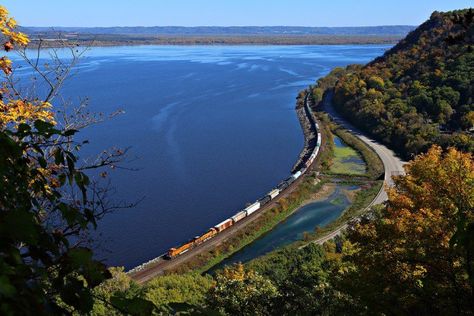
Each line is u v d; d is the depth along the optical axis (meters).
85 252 3.62
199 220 54.12
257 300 20.06
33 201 4.49
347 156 77.19
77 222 4.63
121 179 63.62
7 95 9.09
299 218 54.44
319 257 38.38
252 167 72.12
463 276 13.37
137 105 110.06
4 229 3.13
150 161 72.19
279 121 100.31
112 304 3.47
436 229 13.44
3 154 4.05
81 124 10.37
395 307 14.10
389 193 16.19
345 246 23.69
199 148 80.06
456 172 14.23
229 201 59.69
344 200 59.16
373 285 14.46
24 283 3.04
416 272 14.07
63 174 4.57
